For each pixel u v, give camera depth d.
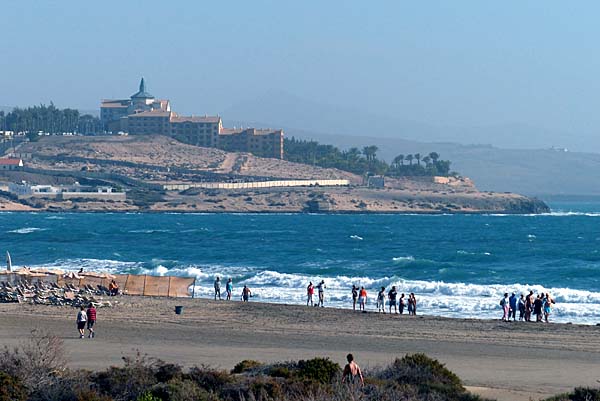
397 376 78.12
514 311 157.38
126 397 71.94
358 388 66.00
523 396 84.19
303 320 152.62
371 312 164.62
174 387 71.00
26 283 192.38
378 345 123.31
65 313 158.88
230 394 71.06
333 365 79.75
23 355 89.06
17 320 148.50
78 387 72.00
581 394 75.50
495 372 100.81
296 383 71.25
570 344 124.75
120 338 128.50
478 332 137.50
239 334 134.00
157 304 174.38
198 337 130.38
